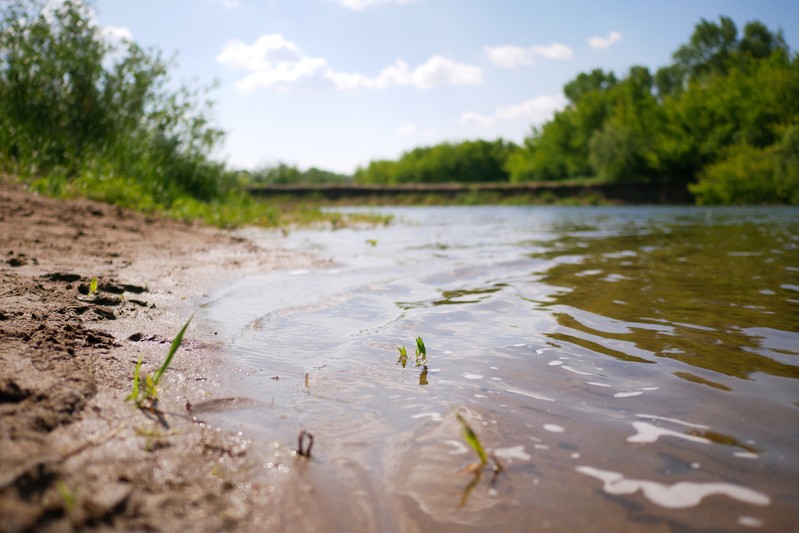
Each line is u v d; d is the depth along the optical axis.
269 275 3.83
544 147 41.06
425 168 46.66
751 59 34.06
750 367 1.92
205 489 1.15
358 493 1.17
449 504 1.13
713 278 3.76
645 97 36.59
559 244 6.41
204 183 10.90
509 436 1.42
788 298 3.06
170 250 4.62
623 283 3.60
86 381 1.58
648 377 1.84
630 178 29.30
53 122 8.00
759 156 22.05
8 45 7.85
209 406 1.57
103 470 1.14
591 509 1.11
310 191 25.98
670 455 1.32
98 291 2.78
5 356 1.62
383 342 2.26
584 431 1.45
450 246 6.16
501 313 2.76
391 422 1.51
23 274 2.95
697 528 1.04
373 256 5.10
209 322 2.49
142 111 9.20
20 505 0.94
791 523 1.05
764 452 1.32
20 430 1.21
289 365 1.97
